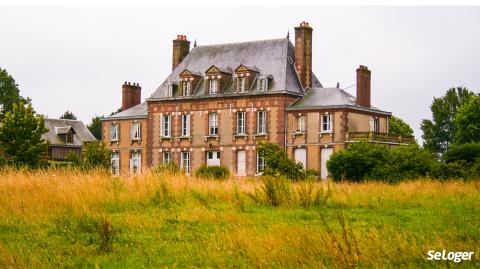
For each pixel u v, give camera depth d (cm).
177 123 7506
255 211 2464
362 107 6738
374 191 3044
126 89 8431
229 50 7538
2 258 1675
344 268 1455
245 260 1602
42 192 2511
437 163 4459
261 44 7350
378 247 1562
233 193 2803
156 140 7650
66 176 2903
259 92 6888
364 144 4934
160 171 3312
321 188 2797
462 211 2411
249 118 6988
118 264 1680
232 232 1958
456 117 8744
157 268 1636
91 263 1692
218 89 7212
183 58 7875
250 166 6938
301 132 6662
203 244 1844
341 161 4794
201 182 3069
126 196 2647
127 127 7944
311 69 7156
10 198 2466
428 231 1872
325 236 1709
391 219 2230
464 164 4522
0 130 6581
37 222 2183
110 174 3134
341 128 6475
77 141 9938
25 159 6469
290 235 1742
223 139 7144
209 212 2375
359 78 6819
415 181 3784
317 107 6600
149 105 7731
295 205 2614
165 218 2297
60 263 1678
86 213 2316
